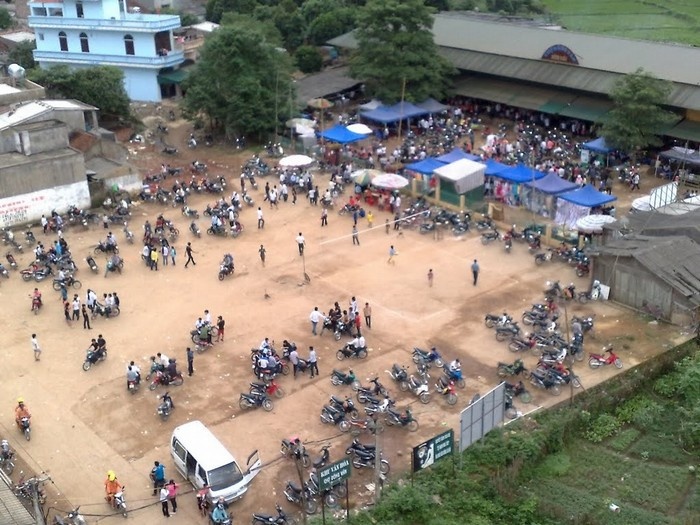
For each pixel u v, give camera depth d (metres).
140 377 41.84
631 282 48.09
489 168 64.75
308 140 76.31
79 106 68.94
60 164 62.09
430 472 34.72
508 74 81.06
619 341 44.94
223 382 41.72
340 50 99.69
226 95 77.81
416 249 56.75
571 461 36.81
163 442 37.28
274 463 35.66
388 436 37.38
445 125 81.19
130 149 77.81
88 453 36.59
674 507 34.00
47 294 51.31
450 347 44.50
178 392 40.94
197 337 44.62
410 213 61.59
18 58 98.56
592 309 48.56
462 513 33.03
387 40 81.19
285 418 38.75
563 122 79.56
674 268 47.03
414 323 47.00
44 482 34.62
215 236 59.12
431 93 82.25
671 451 37.44
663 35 133.88
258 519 31.70
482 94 82.94
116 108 79.62
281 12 103.38
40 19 92.94
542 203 61.47
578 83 76.56
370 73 80.56
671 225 51.56
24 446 37.06
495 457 35.53
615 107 73.12
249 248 57.19
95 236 59.72
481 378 41.66
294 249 56.91
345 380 40.72
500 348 44.34
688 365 41.31
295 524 31.75
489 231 58.84
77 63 93.69
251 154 76.62
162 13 109.88
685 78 71.50
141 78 92.19
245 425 38.25
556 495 34.47
